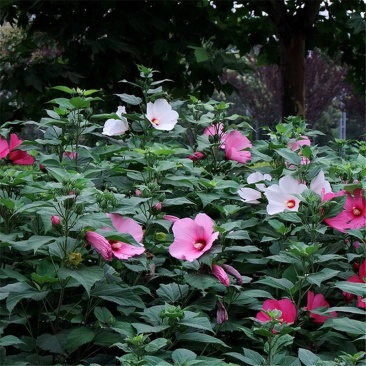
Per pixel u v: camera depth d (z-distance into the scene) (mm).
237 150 3734
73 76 7531
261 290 2697
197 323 2285
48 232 2693
